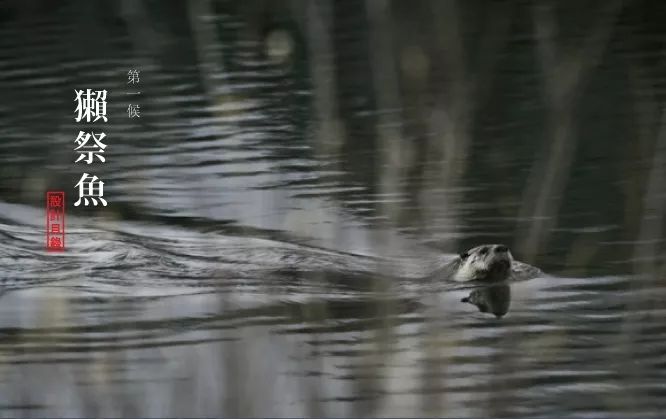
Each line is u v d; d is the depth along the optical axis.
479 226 13.34
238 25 23.64
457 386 8.94
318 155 16.25
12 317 10.79
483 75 19.52
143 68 21.25
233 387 8.79
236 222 13.90
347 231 13.45
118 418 8.38
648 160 15.40
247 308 10.92
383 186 14.55
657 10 23.52
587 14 23.47
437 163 14.94
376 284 11.50
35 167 16.25
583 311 10.66
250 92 19.36
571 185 14.73
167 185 15.38
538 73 19.61
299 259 12.42
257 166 15.99
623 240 12.72
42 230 13.59
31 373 9.31
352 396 8.69
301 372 9.16
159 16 25.12
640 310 10.60
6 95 19.81
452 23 20.52
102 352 9.73
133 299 11.32
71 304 11.15
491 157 15.82
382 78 18.98
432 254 12.56
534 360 9.45
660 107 17.73
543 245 12.76
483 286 11.58
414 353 9.59
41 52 22.72
